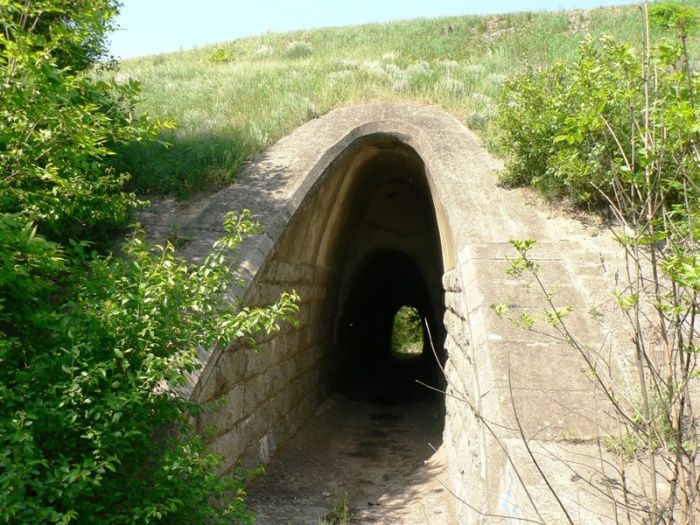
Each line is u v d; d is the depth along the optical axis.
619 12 18.69
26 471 3.18
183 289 4.23
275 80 14.03
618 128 5.04
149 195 9.16
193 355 4.03
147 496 3.84
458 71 14.40
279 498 6.98
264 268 7.78
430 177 9.63
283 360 9.05
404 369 20.42
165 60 21.50
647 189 2.53
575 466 4.05
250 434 7.48
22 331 4.16
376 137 10.27
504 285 6.41
